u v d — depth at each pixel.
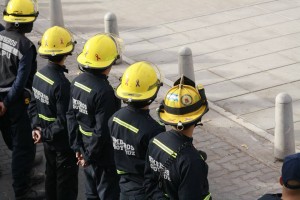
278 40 13.53
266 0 15.94
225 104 10.90
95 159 6.83
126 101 6.11
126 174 6.23
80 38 14.26
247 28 14.27
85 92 6.73
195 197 5.28
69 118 6.99
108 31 12.66
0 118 8.20
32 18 7.88
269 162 9.02
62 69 7.32
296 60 12.52
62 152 7.36
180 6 15.95
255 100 10.99
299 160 4.46
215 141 9.71
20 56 7.71
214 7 15.70
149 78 6.18
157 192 5.65
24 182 8.10
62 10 15.98
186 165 5.29
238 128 10.08
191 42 13.71
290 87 11.41
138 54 13.20
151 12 15.67
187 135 5.46
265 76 11.90
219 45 13.46
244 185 8.47
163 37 14.07
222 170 8.87
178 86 5.59
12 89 7.67
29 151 8.08
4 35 7.87
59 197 7.52
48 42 7.26
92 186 7.34
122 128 6.12
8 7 7.90
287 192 4.50
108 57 6.80
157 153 5.50
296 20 14.55
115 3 16.52
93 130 6.76
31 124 7.70
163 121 5.47
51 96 7.20
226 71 12.20
